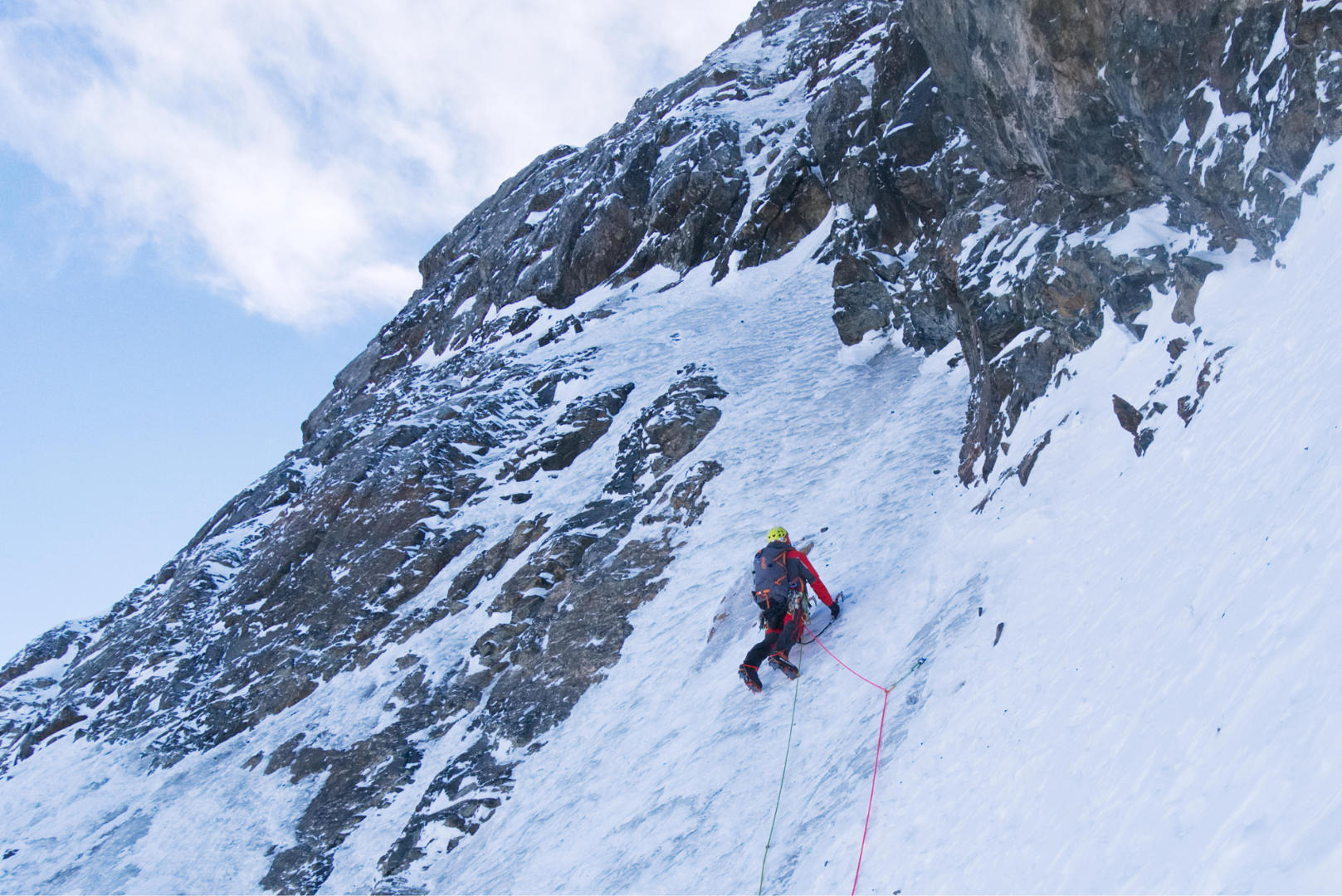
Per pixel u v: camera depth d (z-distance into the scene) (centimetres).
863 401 1202
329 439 2083
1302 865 189
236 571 1681
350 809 938
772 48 3052
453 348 2609
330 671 1223
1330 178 467
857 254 1362
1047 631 462
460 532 1352
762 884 467
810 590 779
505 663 1030
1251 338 481
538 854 674
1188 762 270
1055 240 761
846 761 527
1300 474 334
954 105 877
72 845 1048
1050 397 712
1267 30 520
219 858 933
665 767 670
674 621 921
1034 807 339
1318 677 238
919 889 362
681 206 2144
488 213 3391
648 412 1409
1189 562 376
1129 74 617
